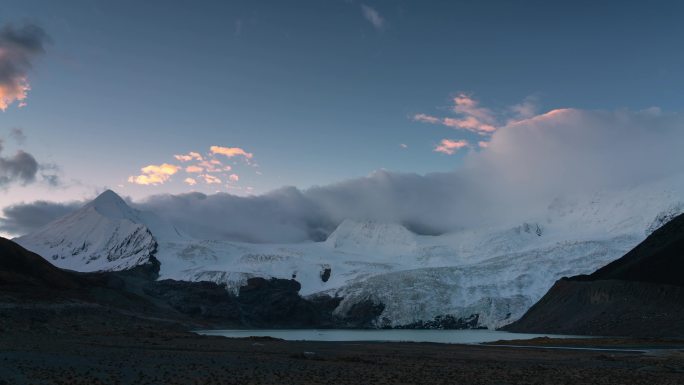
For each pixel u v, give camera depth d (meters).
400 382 57.97
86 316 184.38
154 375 58.78
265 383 54.44
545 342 156.38
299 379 58.56
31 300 173.25
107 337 136.12
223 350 105.62
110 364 67.31
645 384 58.72
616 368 77.94
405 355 103.44
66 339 117.94
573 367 79.31
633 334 184.62
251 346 123.12
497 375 66.69
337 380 58.41
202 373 62.12
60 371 58.03
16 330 134.12
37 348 87.31
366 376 63.06
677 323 179.88
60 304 182.00
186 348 107.56
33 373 55.41
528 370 74.00
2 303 157.62
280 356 91.38
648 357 99.56
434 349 126.06
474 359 95.06
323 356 92.25
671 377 66.00
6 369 57.31
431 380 60.31
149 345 112.88
